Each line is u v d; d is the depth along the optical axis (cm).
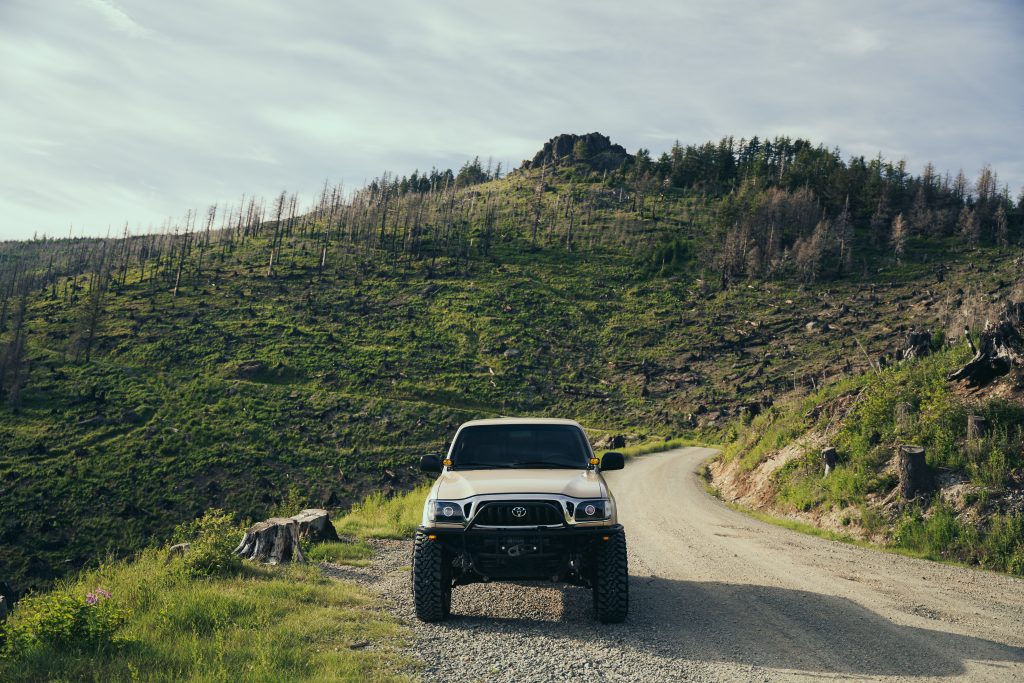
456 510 597
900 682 464
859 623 648
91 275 17575
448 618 640
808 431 2280
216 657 460
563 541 582
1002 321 1608
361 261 16888
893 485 1498
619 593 595
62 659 451
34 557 5497
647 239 19188
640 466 3912
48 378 9856
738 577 911
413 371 10800
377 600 707
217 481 6838
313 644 518
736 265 16225
